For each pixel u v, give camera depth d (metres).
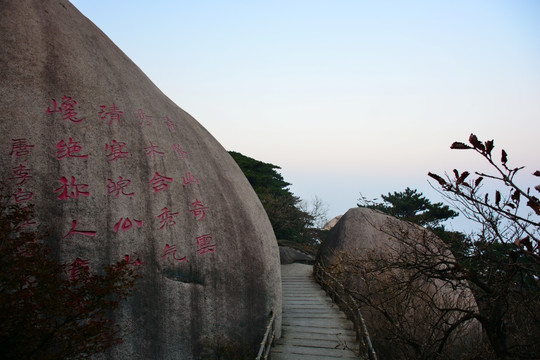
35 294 4.05
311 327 10.02
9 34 7.55
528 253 3.11
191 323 7.66
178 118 9.81
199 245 8.25
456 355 8.36
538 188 2.71
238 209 9.46
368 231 13.98
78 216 6.90
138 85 9.19
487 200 3.52
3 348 4.01
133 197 7.63
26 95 7.16
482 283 5.05
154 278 7.41
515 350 5.33
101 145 7.61
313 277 16.06
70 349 4.38
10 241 4.35
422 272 5.58
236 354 7.99
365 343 7.97
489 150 3.06
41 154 6.91
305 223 30.39
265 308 8.99
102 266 6.87
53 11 8.41
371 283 9.98
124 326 6.81
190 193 8.58
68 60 7.94
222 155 10.52
